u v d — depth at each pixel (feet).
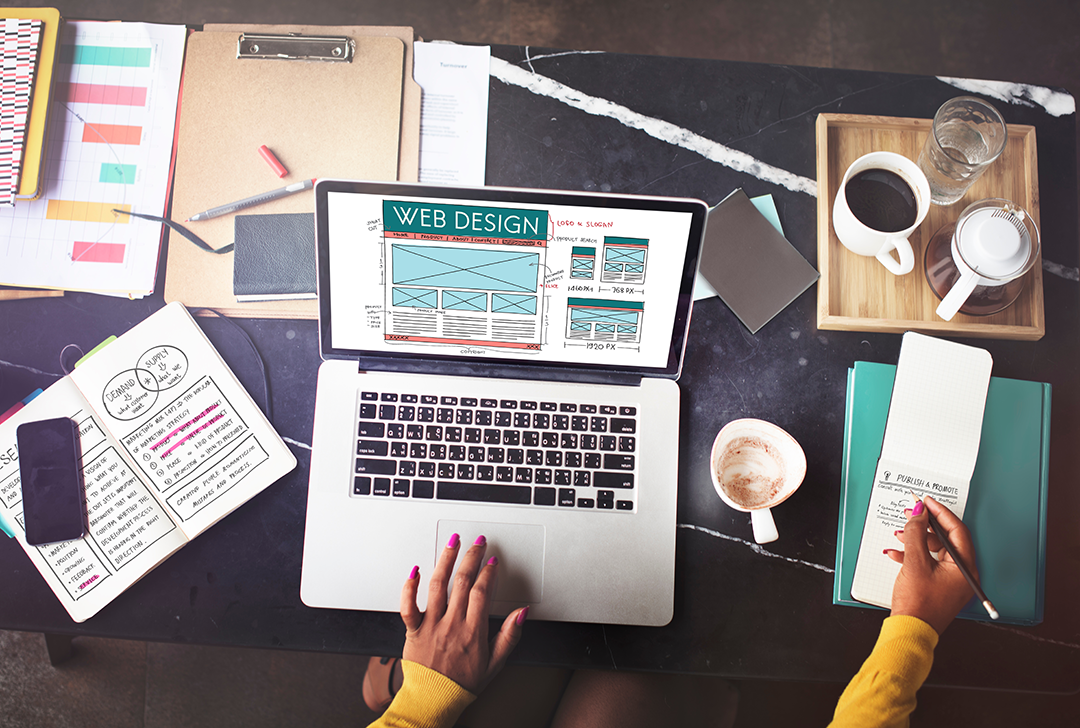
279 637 2.60
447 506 2.59
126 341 2.72
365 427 2.62
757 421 2.61
